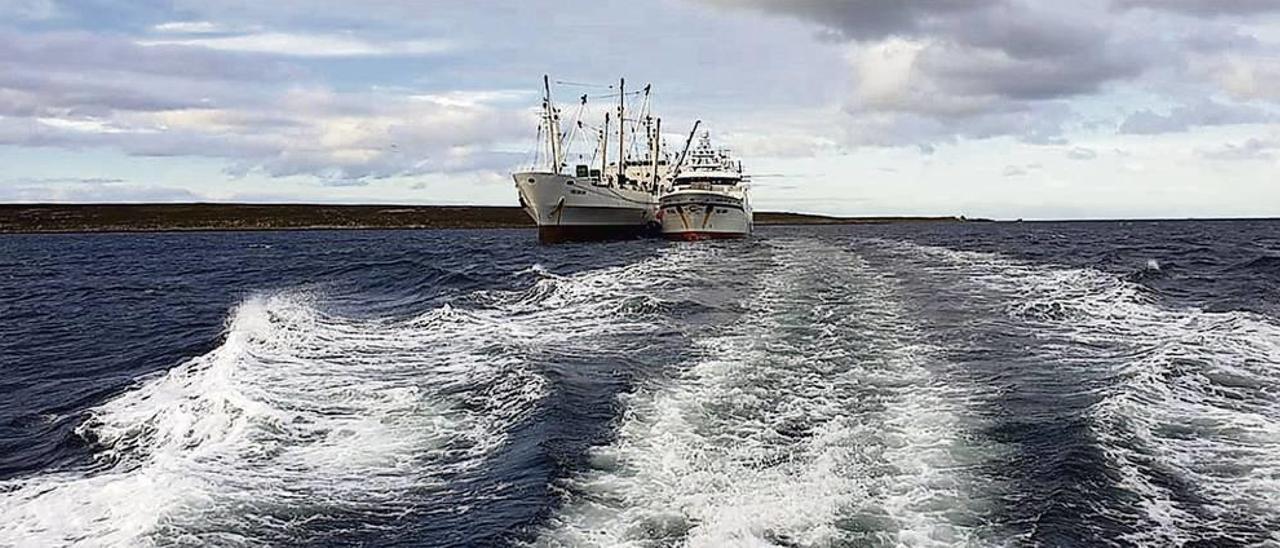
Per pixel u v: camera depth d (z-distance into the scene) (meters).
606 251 63.12
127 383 21.64
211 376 19.55
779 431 14.16
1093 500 11.20
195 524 11.30
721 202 76.75
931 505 11.08
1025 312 26.62
